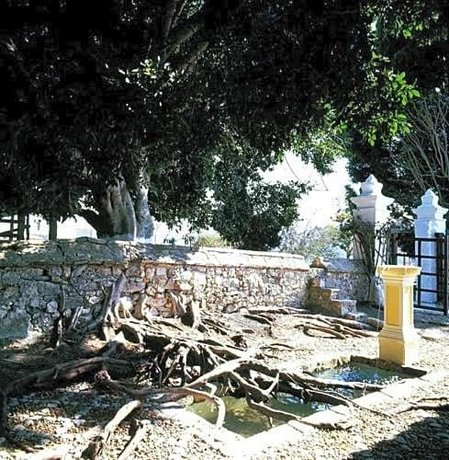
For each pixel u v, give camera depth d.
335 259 9.61
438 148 13.29
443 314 9.03
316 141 10.62
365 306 9.62
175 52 6.14
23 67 3.79
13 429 3.32
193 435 3.35
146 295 6.71
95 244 6.48
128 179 7.03
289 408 4.36
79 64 3.89
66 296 6.04
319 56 4.33
